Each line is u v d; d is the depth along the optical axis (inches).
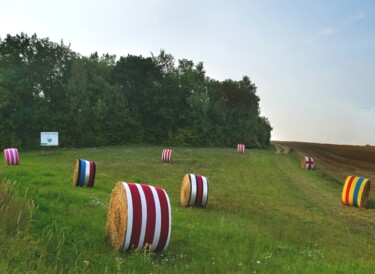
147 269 250.4
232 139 3496.6
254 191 866.1
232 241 362.6
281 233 422.3
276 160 1845.5
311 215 614.9
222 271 261.0
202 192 605.0
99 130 2751.0
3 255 213.0
